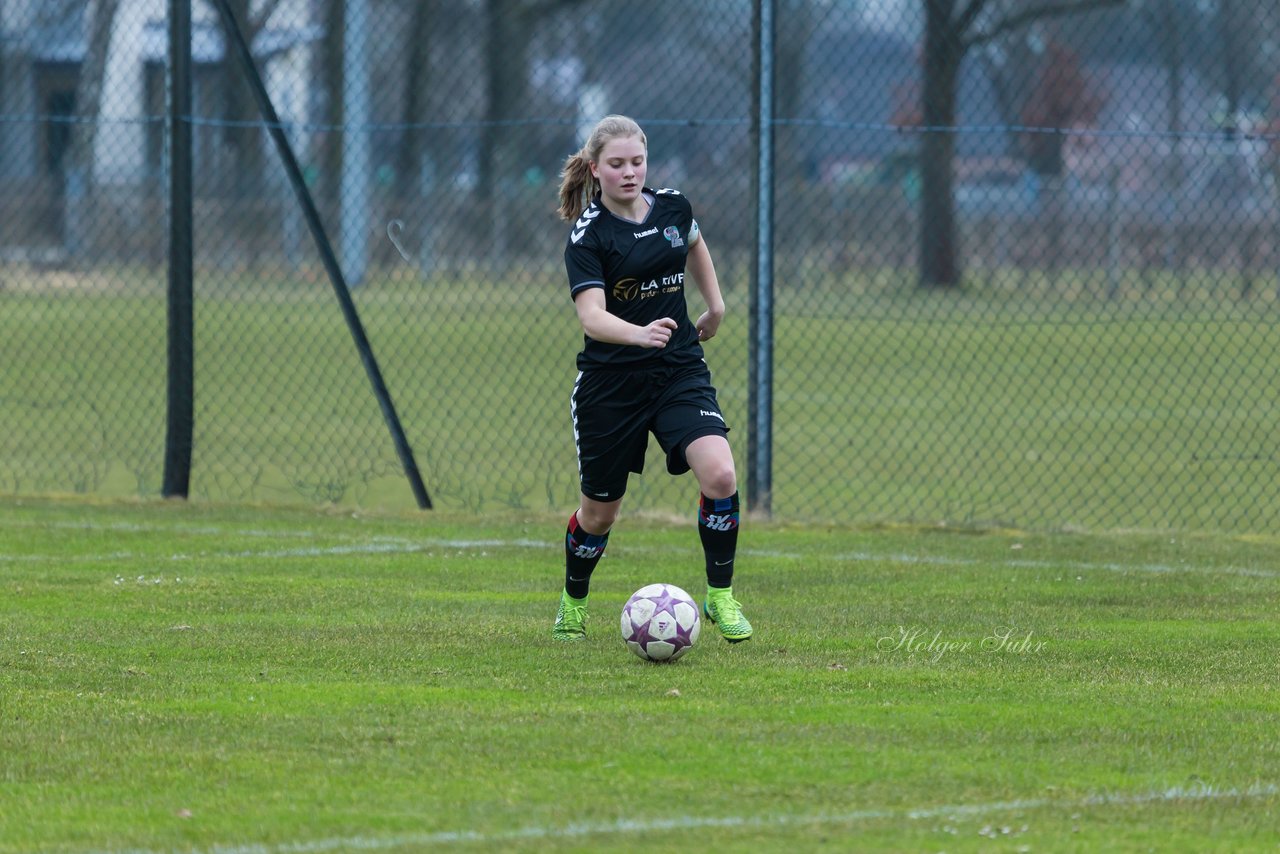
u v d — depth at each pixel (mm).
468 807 14195
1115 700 18219
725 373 64375
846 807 14250
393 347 72625
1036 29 103938
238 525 32250
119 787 14789
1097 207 94688
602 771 15281
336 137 105438
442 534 31328
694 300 67812
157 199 97188
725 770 15320
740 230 94062
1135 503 37562
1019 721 17203
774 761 15633
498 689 18625
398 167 121125
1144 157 91562
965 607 24016
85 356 68500
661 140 119000
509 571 27188
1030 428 50812
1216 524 34906
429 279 93250
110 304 85812
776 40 32406
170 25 34875
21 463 43031
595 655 20531
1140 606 24203
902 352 72250
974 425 51312
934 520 33719
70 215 99750
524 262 100875
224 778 15062
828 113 106312
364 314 81562
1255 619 23234
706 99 110938
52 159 109875
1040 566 27859
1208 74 96000
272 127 34688
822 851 13117
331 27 113250
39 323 80250
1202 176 88562
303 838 13414
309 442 46500
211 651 20625
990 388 59000
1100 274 92812
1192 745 16312
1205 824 13852
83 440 47031
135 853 13086
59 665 19734
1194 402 56625
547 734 16562
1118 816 14055
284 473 39906
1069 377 64250
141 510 34156
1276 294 78188
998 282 95438
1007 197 99188
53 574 26375
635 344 19188
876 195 98812
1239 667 19969
